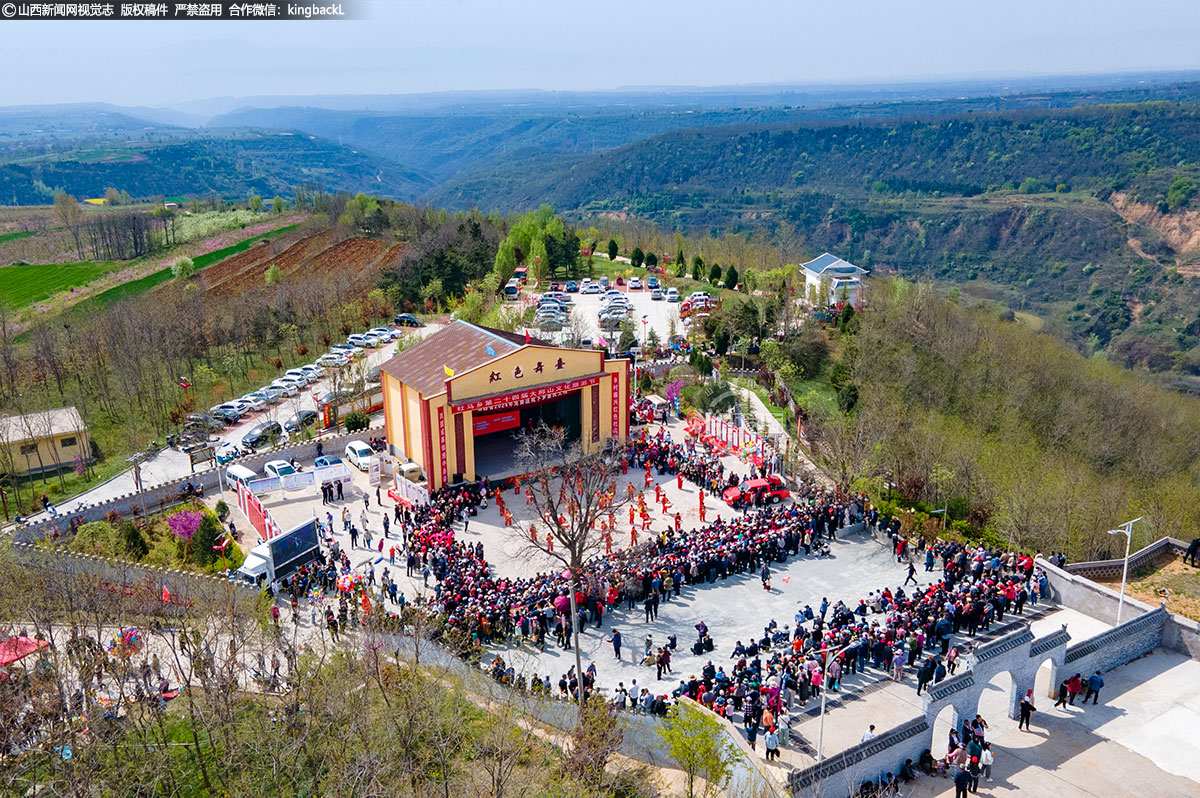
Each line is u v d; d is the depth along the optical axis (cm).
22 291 16938
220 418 8994
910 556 5997
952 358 10338
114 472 7931
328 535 6319
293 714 3847
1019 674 4431
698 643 4888
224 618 4559
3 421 8206
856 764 3831
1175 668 4978
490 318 11244
